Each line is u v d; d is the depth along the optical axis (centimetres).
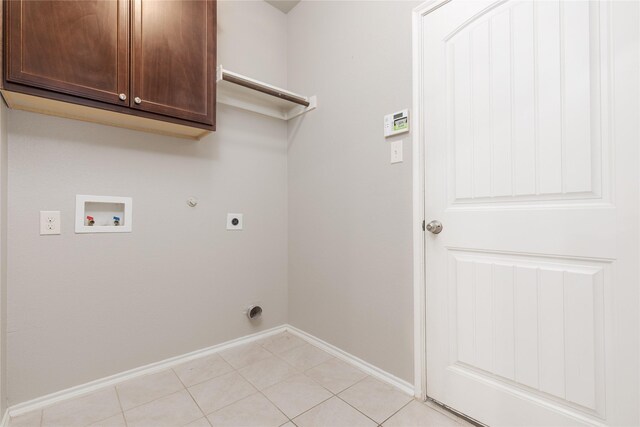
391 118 161
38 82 119
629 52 97
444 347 142
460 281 137
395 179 160
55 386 145
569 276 108
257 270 221
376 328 171
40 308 141
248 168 216
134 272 168
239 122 212
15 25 115
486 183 128
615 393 100
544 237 113
